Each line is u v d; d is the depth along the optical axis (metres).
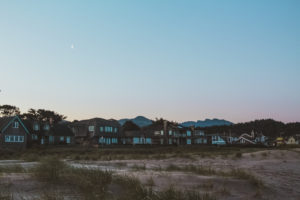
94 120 71.81
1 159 29.75
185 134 94.94
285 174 17.69
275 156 32.84
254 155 33.84
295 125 193.25
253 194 10.35
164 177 12.48
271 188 11.86
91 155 36.94
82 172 11.12
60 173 10.51
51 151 42.28
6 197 7.17
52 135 64.44
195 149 56.84
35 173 10.20
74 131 72.44
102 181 9.82
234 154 37.16
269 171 19.22
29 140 57.59
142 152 45.28
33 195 7.70
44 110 98.69
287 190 11.77
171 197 8.34
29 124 61.50
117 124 79.88
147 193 8.52
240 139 109.19
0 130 48.81
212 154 37.28
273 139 137.00
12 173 11.50
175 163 26.22
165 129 88.38
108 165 22.33
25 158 27.30
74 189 8.58
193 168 17.25
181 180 11.98
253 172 18.50
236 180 12.46
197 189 10.32
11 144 50.38
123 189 9.13
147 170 16.59
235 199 9.35
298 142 121.06
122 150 47.66
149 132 91.00
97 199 7.66
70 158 31.34
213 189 10.54
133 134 82.81
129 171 15.33
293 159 30.42
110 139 73.88
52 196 7.41
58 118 100.44
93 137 68.88
